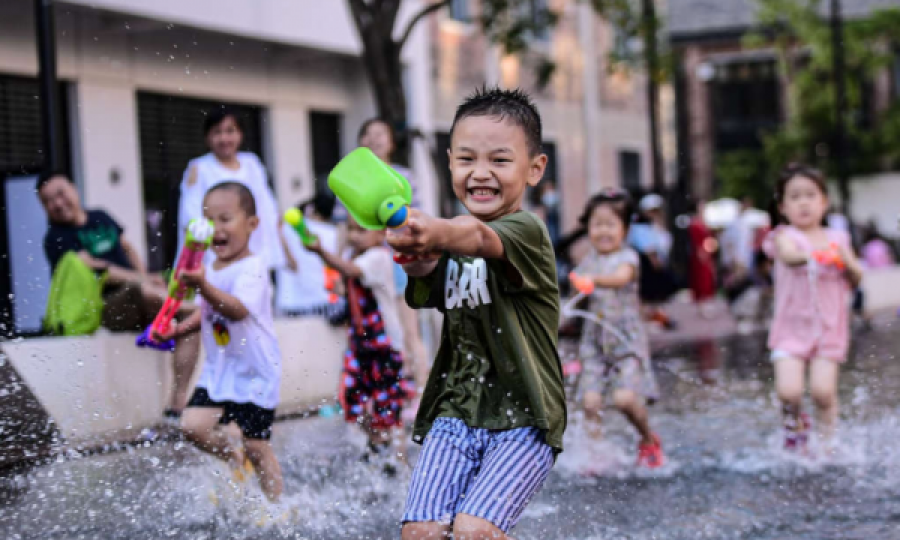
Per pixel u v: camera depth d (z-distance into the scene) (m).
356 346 7.29
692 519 5.62
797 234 7.58
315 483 6.52
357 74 19.06
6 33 13.07
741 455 7.29
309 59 18.09
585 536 5.27
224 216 6.16
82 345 7.59
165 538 5.34
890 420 8.31
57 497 5.99
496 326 4.04
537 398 3.96
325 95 18.53
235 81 16.56
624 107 30.95
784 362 7.52
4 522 5.58
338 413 8.90
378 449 7.15
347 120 19.12
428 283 4.19
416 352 8.59
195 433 6.05
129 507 5.80
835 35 28.97
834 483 6.41
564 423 4.14
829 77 36.19
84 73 14.12
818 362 7.50
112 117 14.52
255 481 6.11
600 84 29.39
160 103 15.42
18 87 13.35
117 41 14.59
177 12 14.48
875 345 14.09
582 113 28.47
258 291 6.07
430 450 4.03
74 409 7.42
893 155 37.72
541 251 4.02
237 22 15.51
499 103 4.06
